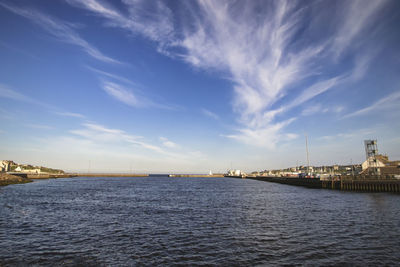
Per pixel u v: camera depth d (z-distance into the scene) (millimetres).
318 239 20500
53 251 17500
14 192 62375
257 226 25516
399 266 14859
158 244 19344
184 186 104188
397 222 27109
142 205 41500
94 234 22125
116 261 15703
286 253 17141
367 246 18625
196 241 20141
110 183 122562
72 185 98438
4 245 18625
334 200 48156
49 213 32344
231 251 17625
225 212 34531
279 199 51375
